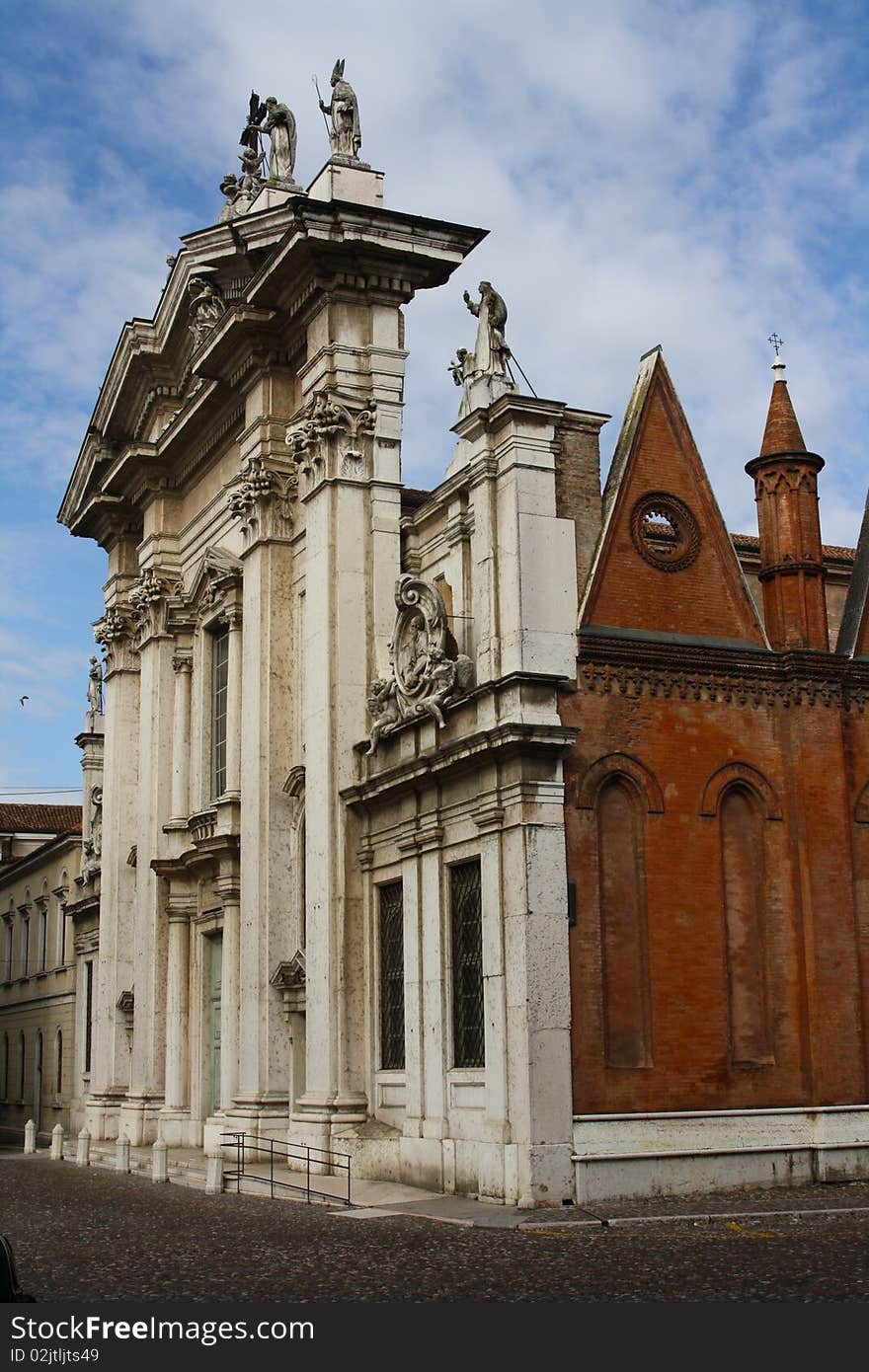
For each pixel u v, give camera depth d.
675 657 23.77
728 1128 22.44
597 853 22.59
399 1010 26.16
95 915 48.09
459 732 24.19
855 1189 22.20
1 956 65.06
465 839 23.72
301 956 29.28
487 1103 22.22
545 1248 16.97
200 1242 18.58
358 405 29.67
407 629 26.48
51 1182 30.03
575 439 24.19
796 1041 23.47
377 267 30.00
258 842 30.67
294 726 31.28
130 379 40.97
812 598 25.17
